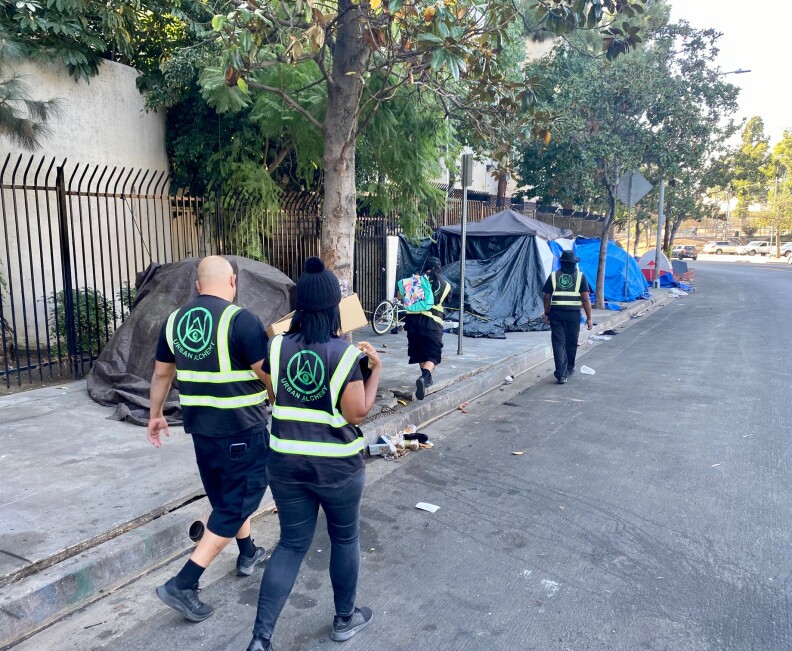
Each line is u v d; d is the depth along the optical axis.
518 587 3.79
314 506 3.15
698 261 59.81
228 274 3.52
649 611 3.52
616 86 15.32
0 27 8.29
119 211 10.51
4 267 9.02
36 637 3.32
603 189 17.69
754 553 4.14
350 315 4.15
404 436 6.44
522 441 6.53
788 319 15.70
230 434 3.34
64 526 4.04
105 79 10.30
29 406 6.64
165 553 4.15
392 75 8.51
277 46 6.89
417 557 4.16
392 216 13.63
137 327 7.12
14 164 9.09
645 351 11.71
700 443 6.35
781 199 62.53
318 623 3.45
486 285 13.70
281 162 13.02
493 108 7.89
